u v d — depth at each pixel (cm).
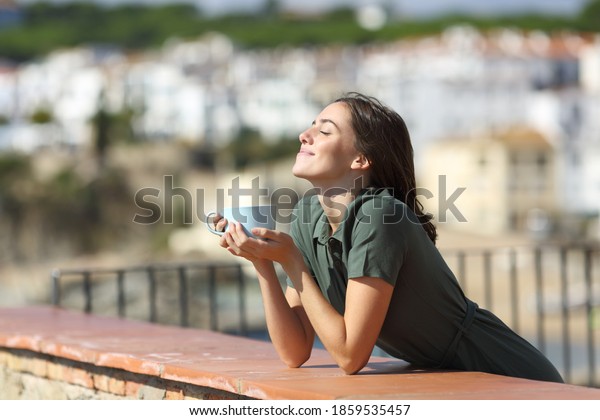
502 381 470
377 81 14500
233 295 5769
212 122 15812
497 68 14600
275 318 515
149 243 11125
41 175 12600
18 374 717
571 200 11506
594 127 13175
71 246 11912
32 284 10369
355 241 488
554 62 14975
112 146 13712
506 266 7744
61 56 19625
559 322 5375
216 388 498
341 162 509
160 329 744
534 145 11412
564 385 459
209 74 16712
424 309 503
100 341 664
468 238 10200
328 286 523
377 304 480
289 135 14762
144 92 16312
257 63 16812
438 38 16038
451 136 12988
